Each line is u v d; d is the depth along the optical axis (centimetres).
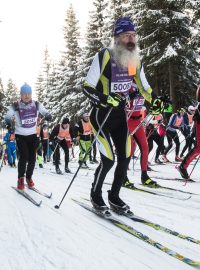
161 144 995
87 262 232
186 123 1048
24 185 530
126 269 222
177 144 1046
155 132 968
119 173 361
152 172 787
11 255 243
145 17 1698
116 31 335
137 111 538
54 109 3188
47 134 1270
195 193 491
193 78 1842
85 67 2650
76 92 2803
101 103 329
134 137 550
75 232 298
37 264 228
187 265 230
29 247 259
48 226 313
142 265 229
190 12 1739
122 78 344
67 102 2841
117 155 365
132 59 336
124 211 357
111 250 256
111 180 645
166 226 330
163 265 230
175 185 577
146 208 400
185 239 287
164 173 763
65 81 3089
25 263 229
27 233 292
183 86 1914
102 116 349
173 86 1748
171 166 930
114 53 336
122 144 360
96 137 355
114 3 2231
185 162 612
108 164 350
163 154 1041
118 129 361
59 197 459
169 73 1748
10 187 548
